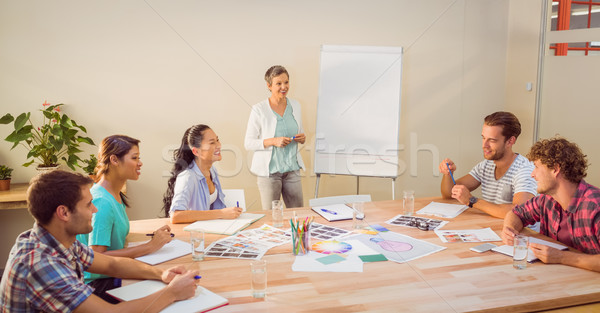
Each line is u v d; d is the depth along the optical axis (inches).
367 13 110.0
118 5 91.0
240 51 97.0
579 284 51.0
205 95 97.4
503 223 76.2
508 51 126.7
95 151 100.5
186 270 52.4
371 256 60.2
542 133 135.5
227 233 70.1
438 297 47.8
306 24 103.3
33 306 43.0
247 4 96.2
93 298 43.9
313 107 109.7
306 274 54.1
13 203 97.7
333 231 72.1
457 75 123.2
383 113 114.8
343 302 46.4
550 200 66.7
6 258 108.7
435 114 120.6
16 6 90.2
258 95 100.0
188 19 93.0
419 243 65.7
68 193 44.1
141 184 94.9
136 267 53.2
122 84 94.7
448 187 93.5
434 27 117.5
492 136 83.9
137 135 95.9
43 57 93.3
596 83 127.4
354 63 109.7
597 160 130.6
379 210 85.5
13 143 106.7
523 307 46.0
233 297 47.9
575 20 139.9
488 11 125.3
